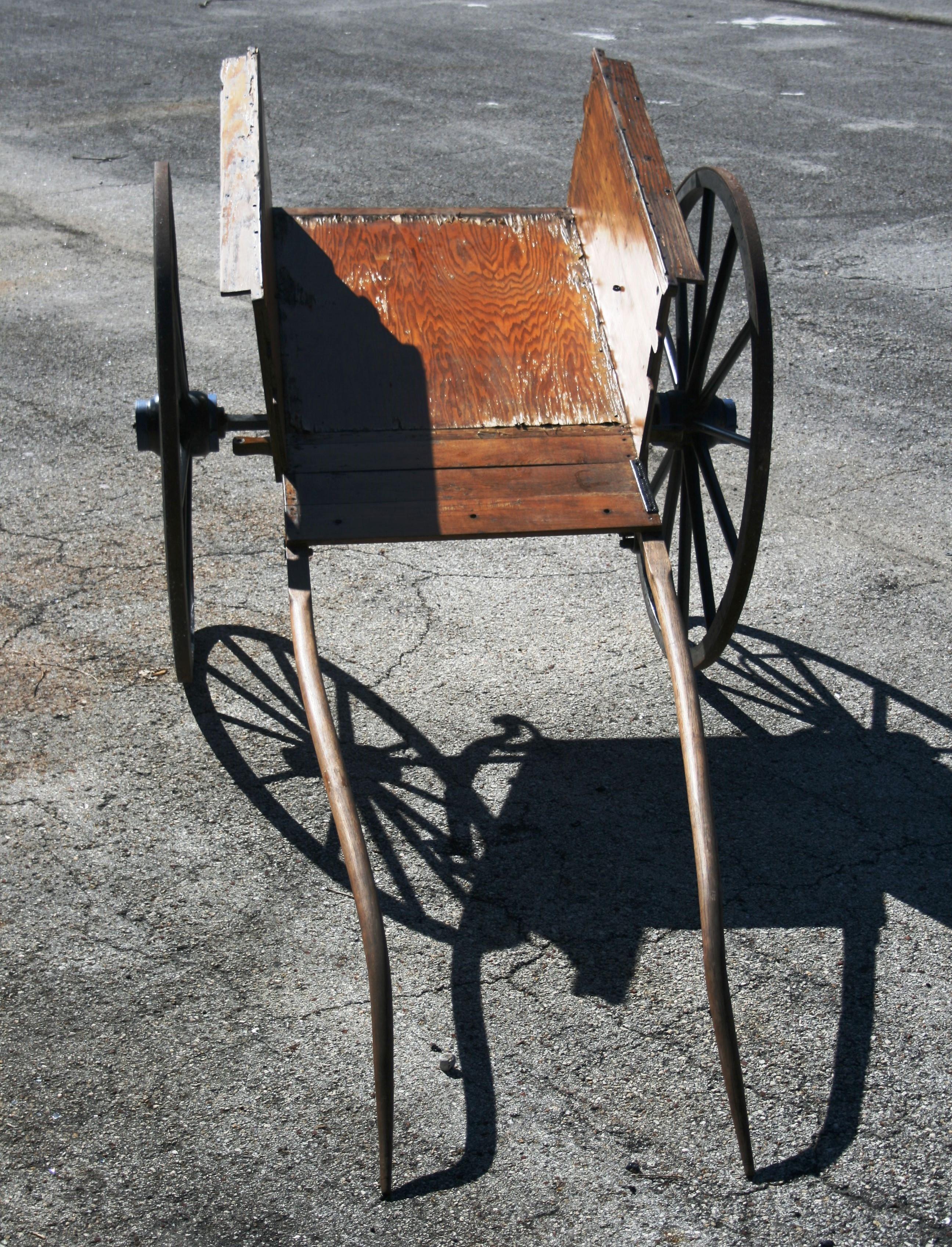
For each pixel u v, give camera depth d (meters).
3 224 7.93
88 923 3.10
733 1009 2.88
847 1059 2.76
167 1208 2.45
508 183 8.44
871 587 4.47
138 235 7.73
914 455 5.35
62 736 3.71
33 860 3.28
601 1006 2.89
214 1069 2.73
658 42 12.76
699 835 2.65
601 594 4.44
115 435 5.47
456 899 3.18
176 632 3.58
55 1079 2.71
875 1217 2.44
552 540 4.78
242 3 14.59
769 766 3.64
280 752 3.67
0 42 12.77
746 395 5.80
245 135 3.17
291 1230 2.41
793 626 4.27
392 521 3.08
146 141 9.55
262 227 2.88
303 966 2.99
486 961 3.00
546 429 3.35
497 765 3.63
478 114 10.13
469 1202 2.46
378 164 8.86
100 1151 2.56
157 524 4.81
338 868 3.27
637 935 3.08
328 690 3.93
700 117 10.06
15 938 3.05
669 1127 2.61
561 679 4.00
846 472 5.22
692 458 3.76
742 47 12.59
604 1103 2.66
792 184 8.54
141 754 3.65
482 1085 2.70
